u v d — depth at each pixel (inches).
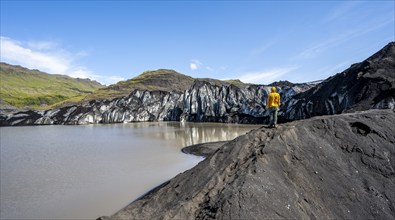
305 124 676.7
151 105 4768.7
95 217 729.6
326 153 595.5
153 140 2138.3
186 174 699.4
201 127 3095.5
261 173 518.6
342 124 667.4
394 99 1541.6
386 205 501.4
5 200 866.1
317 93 2544.3
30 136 2758.4
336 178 543.8
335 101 2132.1
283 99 3270.2
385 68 1827.0
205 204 494.0
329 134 646.5
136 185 980.6
